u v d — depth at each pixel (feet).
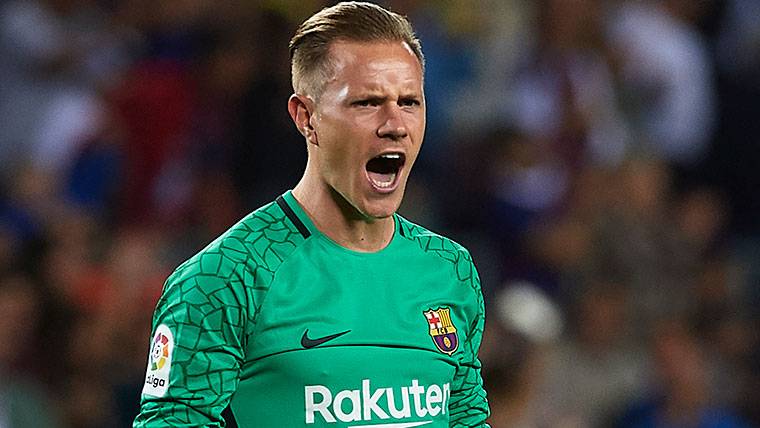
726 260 120.67
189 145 114.52
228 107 113.80
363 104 39.55
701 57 130.31
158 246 106.32
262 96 113.19
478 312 43.09
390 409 39.55
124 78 117.29
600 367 97.71
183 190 112.37
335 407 39.04
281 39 114.83
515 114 120.37
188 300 39.01
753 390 107.65
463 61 122.72
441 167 116.67
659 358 96.58
